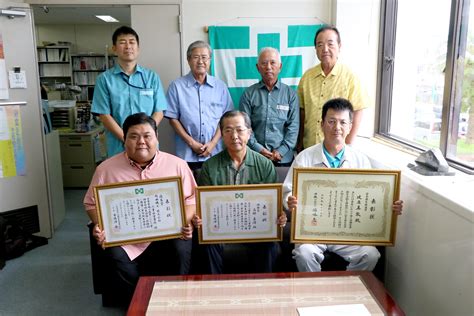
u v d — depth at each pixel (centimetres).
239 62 345
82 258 308
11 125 319
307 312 141
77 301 247
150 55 339
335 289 158
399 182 191
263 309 144
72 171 499
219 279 167
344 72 276
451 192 176
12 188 327
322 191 194
